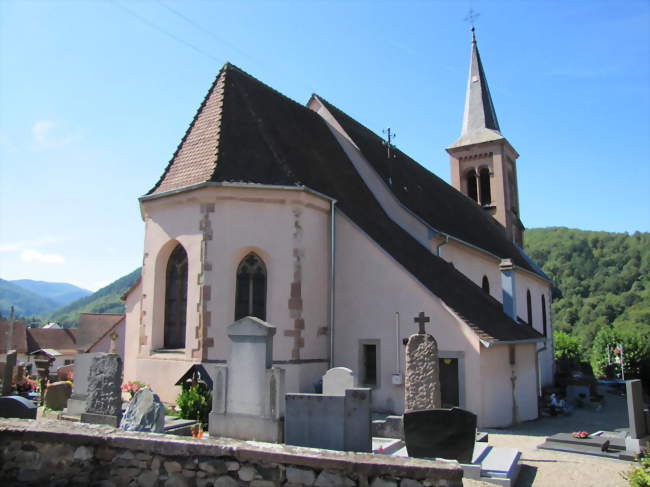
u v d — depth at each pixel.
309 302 16.42
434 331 15.92
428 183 29.50
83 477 6.92
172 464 6.67
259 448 6.47
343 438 9.05
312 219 16.95
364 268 17.17
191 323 15.38
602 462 11.74
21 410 9.95
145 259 16.92
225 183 15.66
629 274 91.56
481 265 26.72
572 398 25.33
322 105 24.80
